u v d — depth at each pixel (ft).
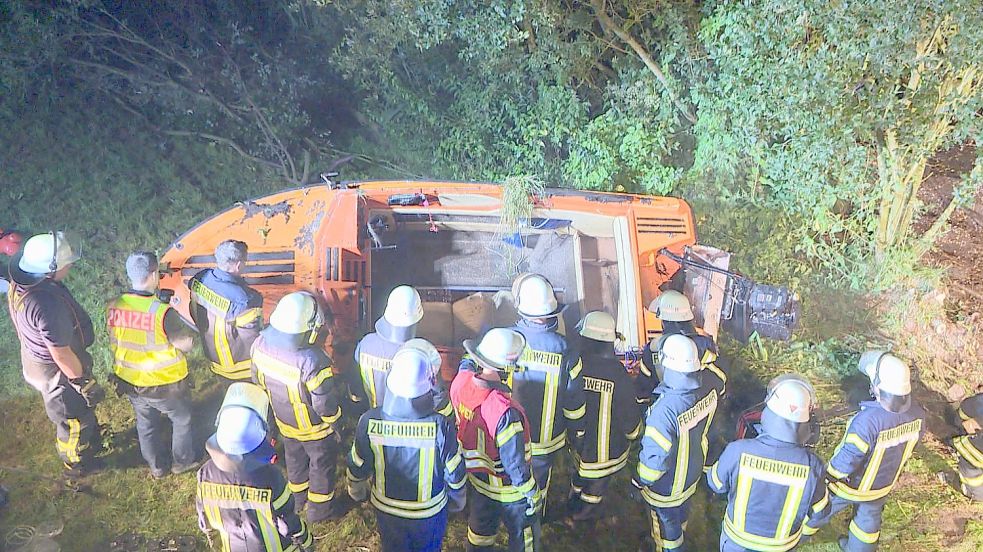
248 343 14.83
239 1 30.37
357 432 11.80
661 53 25.73
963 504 17.62
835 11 19.57
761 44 21.45
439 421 11.50
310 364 12.93
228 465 10.46
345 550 15.12
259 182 29.53
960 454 17.49
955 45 18.78
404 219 19.99
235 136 31.27
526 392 13.39
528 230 20.15
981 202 28.30
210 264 17.88
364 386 13.75
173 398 15.07
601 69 27.37
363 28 26.40
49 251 13.76
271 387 13.35
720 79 23.35
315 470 14.49
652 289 18.53
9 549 14.37
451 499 12.42
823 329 23.22
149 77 30.96
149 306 14.29
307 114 30.73
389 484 11.97
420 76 28.04
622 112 26.66
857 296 23.80
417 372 11.23
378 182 19.39
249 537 11.03
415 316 13.14
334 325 16.75
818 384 21.47
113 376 14.73
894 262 24.03
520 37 23.94
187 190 27.89
